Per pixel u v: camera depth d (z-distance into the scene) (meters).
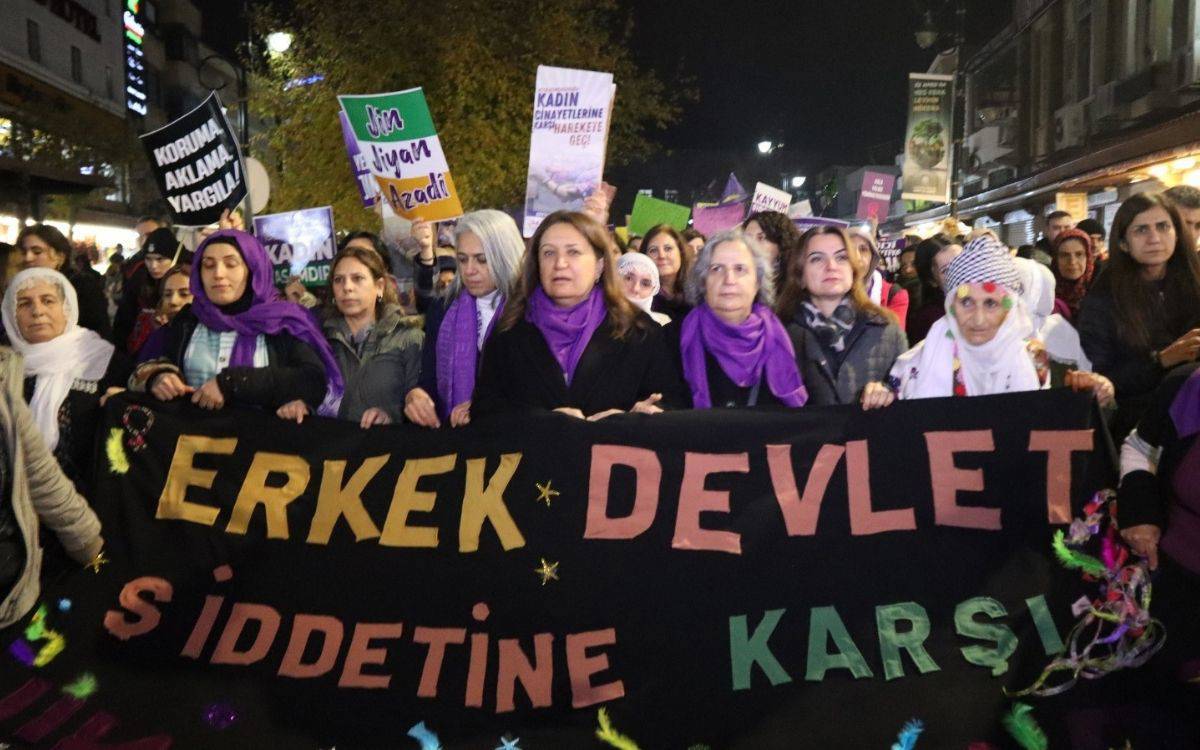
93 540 3.43
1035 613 3.46
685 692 3.49
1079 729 3.32
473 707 3.52
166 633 3.70
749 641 3.53
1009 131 31.95
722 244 3.89
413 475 3.79
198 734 3.51
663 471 3.69
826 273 4.03
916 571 3.57
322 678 3.59
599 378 3.78
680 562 3.62
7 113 31.38
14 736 3.46
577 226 3.71
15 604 3.14
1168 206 4.10
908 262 9.38
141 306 7.11
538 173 6.02
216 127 5.95
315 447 3.88
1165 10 20.66
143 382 3.97
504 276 4.09
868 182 11.75
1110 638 3.36
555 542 3.66
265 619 3.69
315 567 3.74
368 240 6.47
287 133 21.53
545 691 3.53
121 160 36.09
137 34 49.75
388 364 4.55
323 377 4.10
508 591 3.64
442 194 6.39
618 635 3.57
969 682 3.42
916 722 3.38
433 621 3.64
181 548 3.80
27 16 36.56
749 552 3.62
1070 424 3.61
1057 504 3.56
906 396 3.85
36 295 3.82
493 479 3.73
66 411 3.85
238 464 3.87
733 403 3.96
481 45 19.83
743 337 3.89
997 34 33.75
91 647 3.66
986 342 3.70
